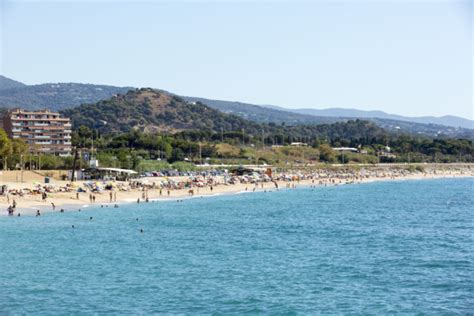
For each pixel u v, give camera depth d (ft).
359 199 638.53
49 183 579.07
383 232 367.25
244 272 240.53
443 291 214.07
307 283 223.10
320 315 184.96
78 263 255.09
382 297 205.36
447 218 455.63
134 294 205.36
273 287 216.54
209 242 317.83
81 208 470.80
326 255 280.92
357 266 254.88
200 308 190.29
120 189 597.93
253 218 436.35
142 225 382.63
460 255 282.97
